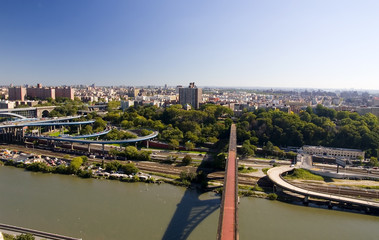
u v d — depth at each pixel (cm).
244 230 17975
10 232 16675
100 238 16638
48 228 17662
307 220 19712
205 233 17162
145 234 17038
